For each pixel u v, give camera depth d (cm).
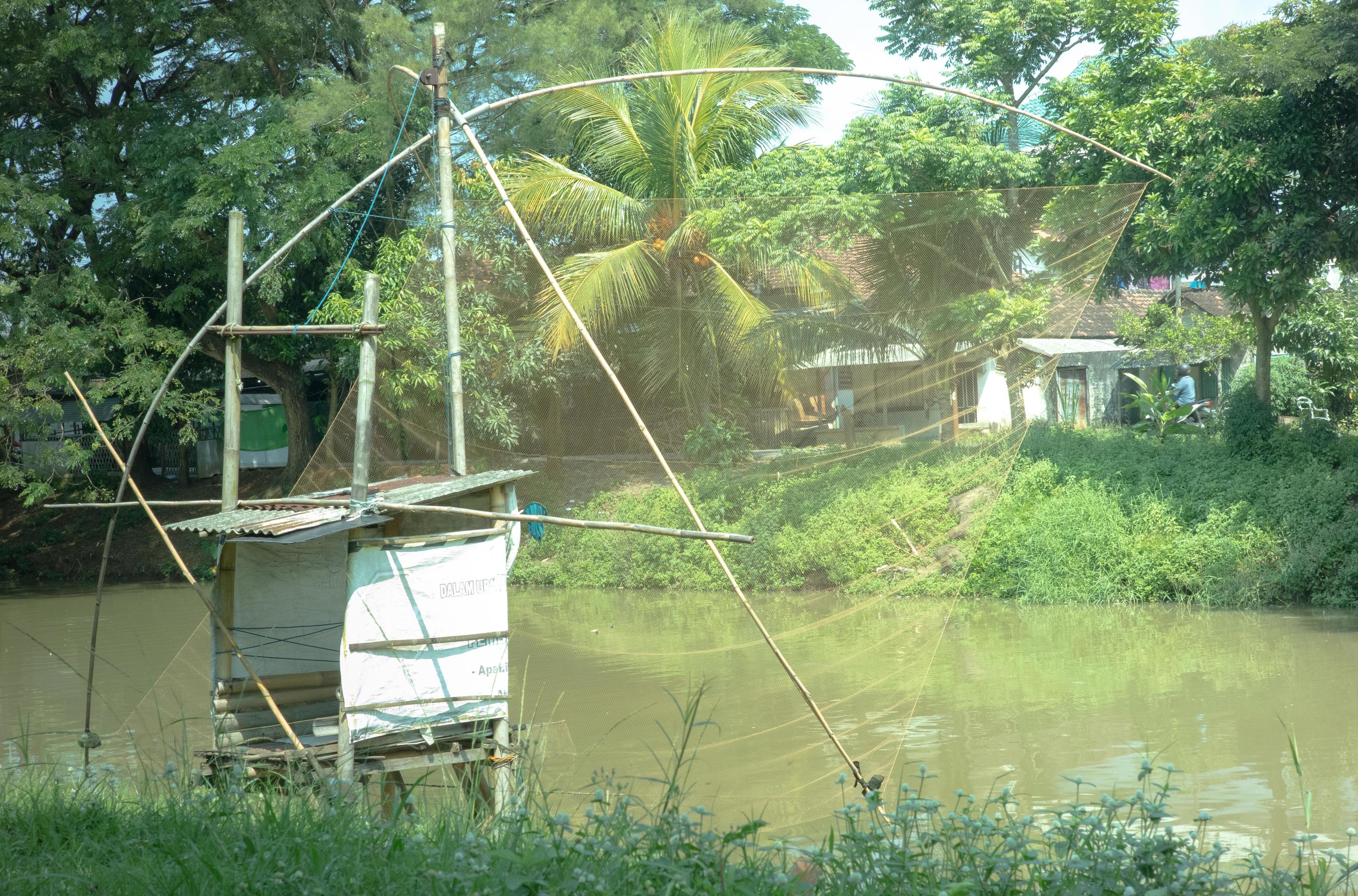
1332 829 533
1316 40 1216
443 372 698
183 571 561
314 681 621
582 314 590
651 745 626
